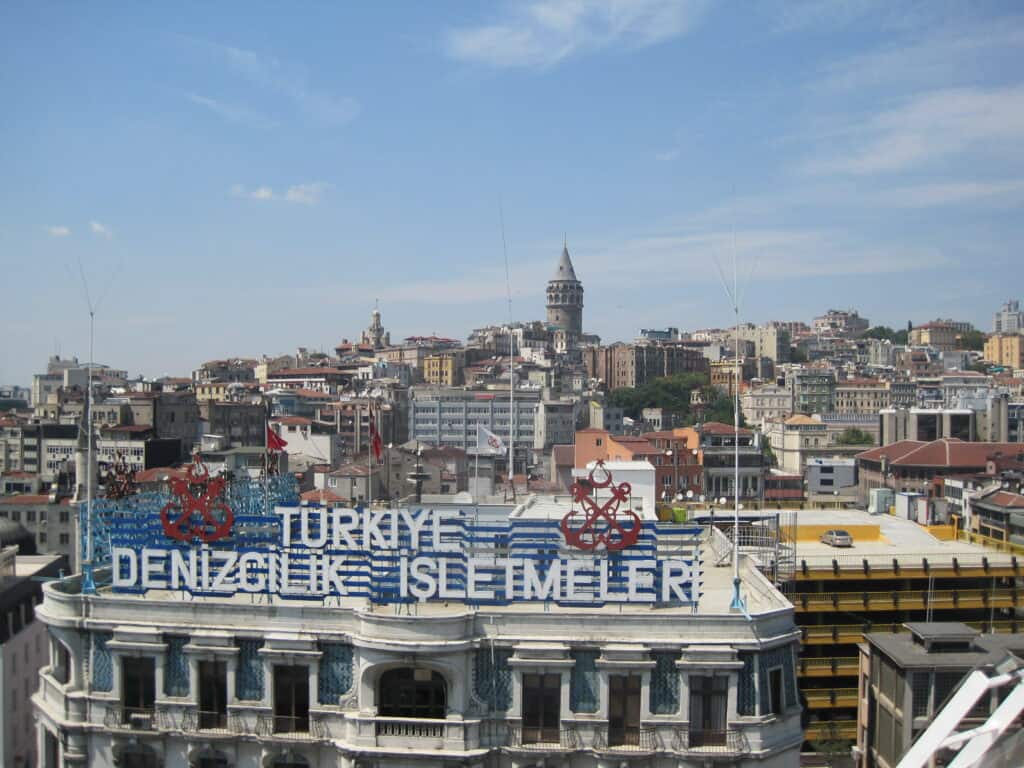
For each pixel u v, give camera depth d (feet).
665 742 159.33
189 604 168.55
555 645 160.45
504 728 161.79
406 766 159.12
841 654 306.35
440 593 168.25
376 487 572.10
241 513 202.59
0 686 277.64
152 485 419.74
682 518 277.64
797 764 163.84
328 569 169.68
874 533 359.05
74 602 172.35
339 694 164.76
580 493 176.55
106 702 168.66
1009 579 315.58
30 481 637.71
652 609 174.81
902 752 212.64
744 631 160.56
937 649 218.18
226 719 167.22
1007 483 473.67
